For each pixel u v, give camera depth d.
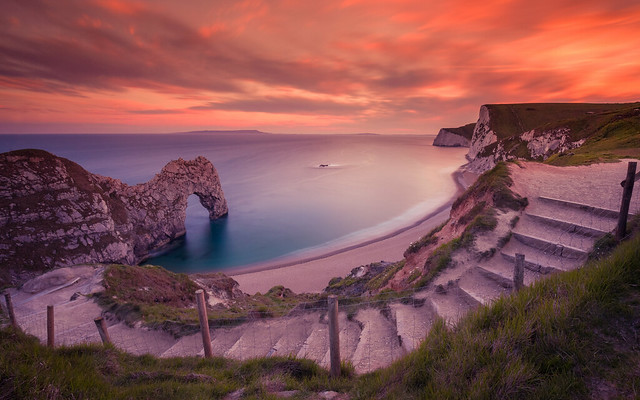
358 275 30.53
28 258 39.50
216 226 72.19
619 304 4.85
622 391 3.60
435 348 5.24
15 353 5.42
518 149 98.75
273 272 44.84
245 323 13.80
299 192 104.69
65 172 47.78
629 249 6.01
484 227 14.46
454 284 12.03
